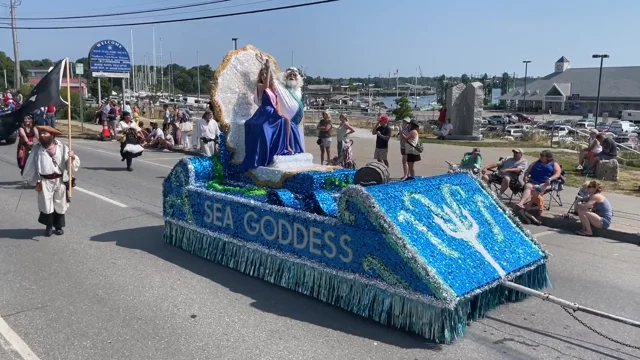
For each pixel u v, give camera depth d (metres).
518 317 5.36
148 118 37.94
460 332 4.79
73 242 7.86
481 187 6.11
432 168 15.48
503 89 115.81
